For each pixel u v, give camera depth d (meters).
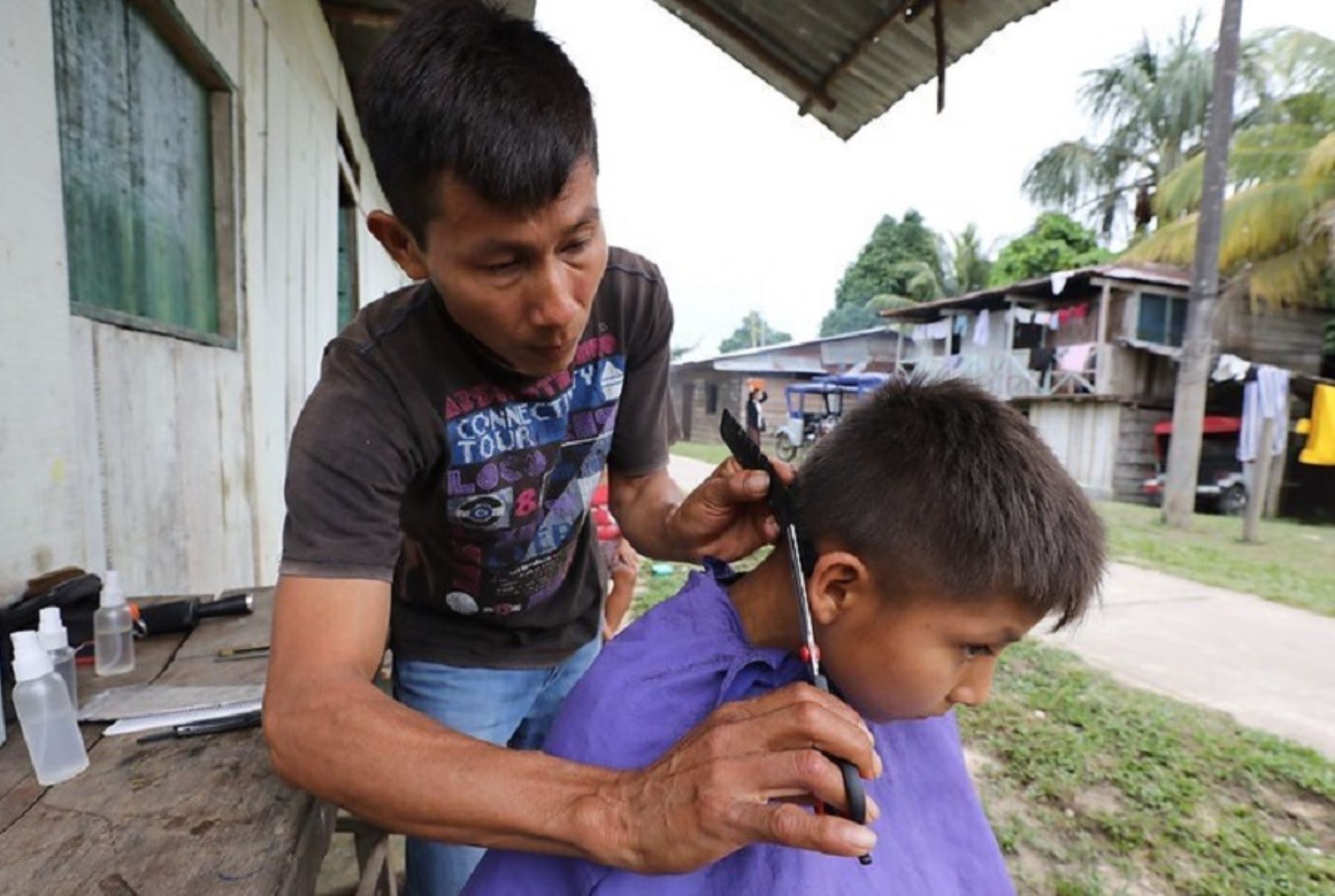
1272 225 11.53
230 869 0.76
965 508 0.70
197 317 2.58
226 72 2.64
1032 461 0.75
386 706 0.78
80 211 1.79
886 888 0.92
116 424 1.91
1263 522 9.27
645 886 0.74
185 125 2.46
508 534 1.27
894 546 0.72
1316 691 3.50
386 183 0.83
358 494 0.95
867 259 33.56
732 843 0.60
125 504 1.96
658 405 1.45
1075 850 2.28
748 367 23.12
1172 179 13.88
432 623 1.41
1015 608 0.73
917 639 0.75
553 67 0.78
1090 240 20.97
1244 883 2.13
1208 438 10.91
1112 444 11.71
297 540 0.92
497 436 1.16
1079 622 0.81
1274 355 12.58
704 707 0.81
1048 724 3.06
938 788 1.05
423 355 1.06
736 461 1.07
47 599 1.26
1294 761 2.73
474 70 0.73
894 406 0.81
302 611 0.89
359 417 0.99
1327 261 11.51
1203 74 17.30
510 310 0.83
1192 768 2.70
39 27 1.41
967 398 0.81
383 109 0.79
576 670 1.62
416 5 0.82
